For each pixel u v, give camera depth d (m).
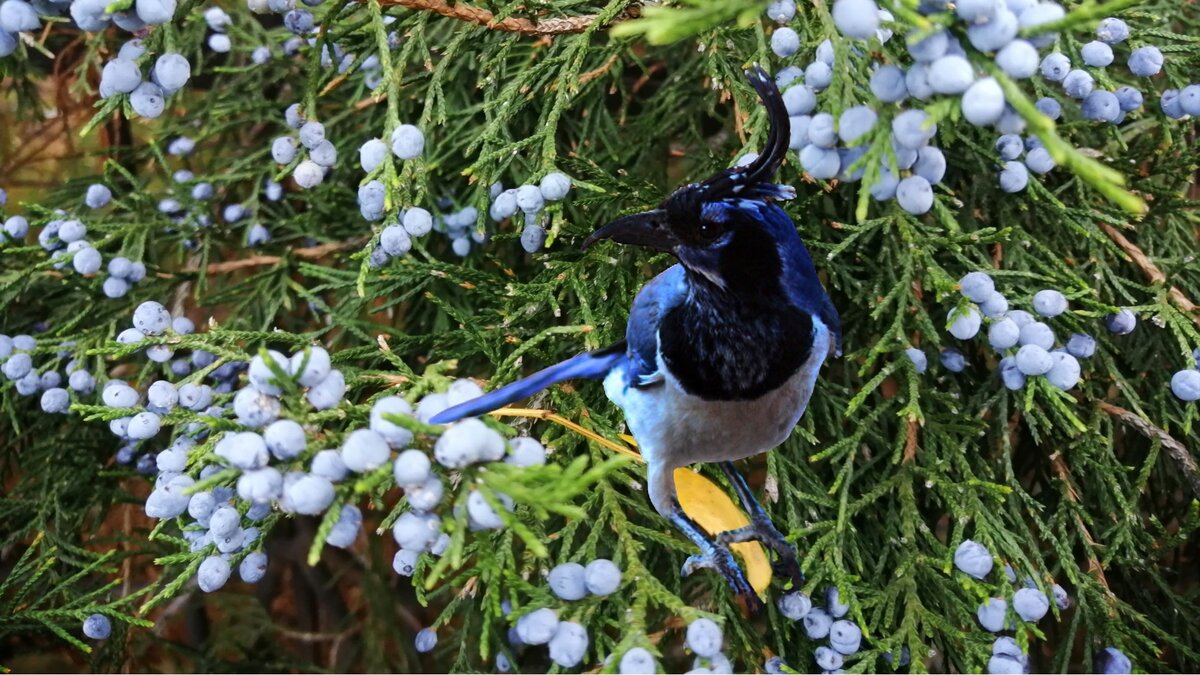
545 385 0.68
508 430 0.67
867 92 0.69
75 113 1.03
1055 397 0.73
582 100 0.82
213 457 0.67
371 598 1.03
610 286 0.77
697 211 0.67
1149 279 0.78
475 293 0.80
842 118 0.66
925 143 0.67
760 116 0.74
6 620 0.76
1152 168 0.78
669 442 0.69
